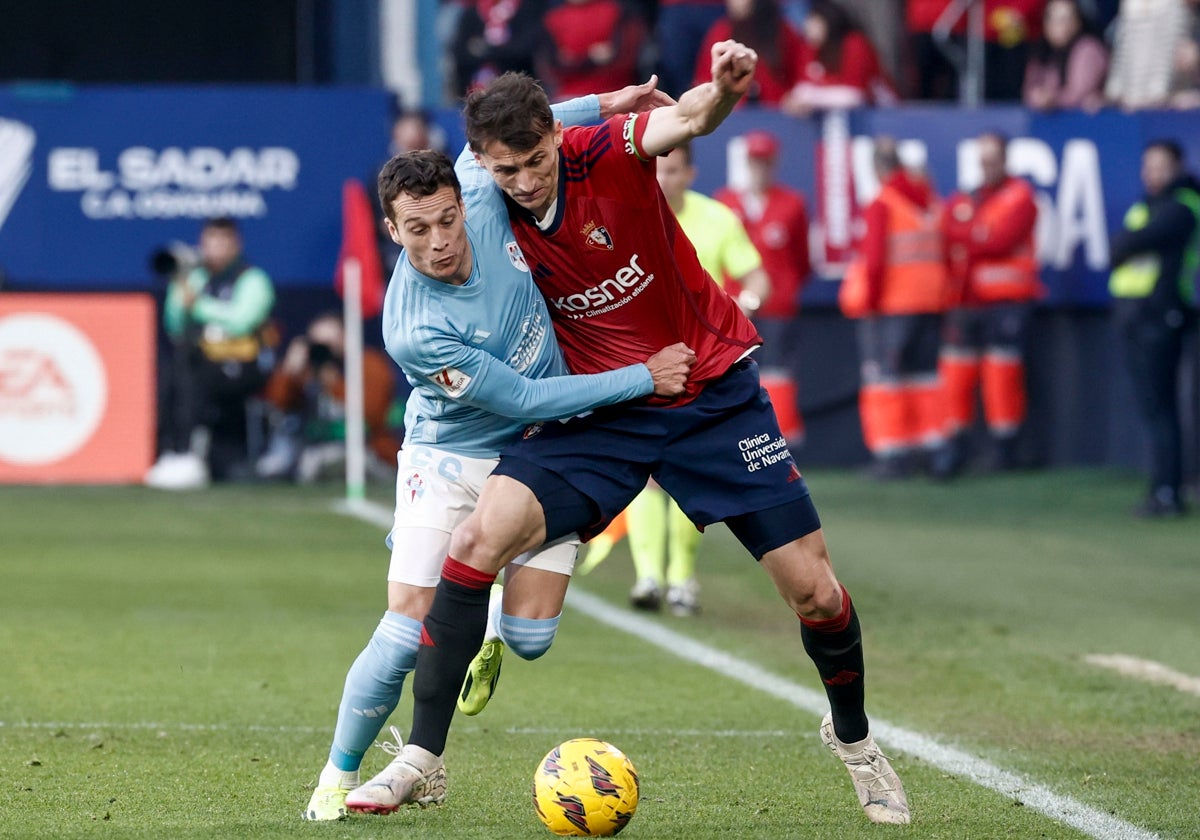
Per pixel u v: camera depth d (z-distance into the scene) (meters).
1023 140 49.41
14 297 46.16
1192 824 15.41
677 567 28.83
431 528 15.20
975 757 18.39
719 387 15.36
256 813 15.23
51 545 35.75
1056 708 21.33
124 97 46.78
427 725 14.84
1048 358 50.69
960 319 48.59
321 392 48.56
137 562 33.59
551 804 14.37
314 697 21.31
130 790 16.19
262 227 47.25
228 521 40.19
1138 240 41.88
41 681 22.05
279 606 28.73
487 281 14.64
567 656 24.62
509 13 52.16
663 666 23.94
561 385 14.69
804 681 22.94
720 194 47.28
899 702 21.69
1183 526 41.19
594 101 16.19
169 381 47.78
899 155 47.97
